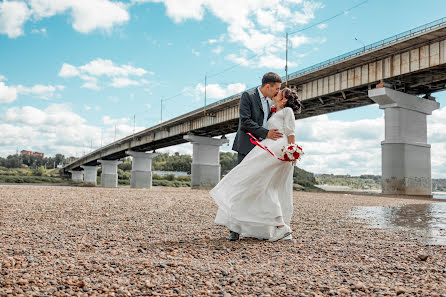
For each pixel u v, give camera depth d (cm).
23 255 326
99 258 320
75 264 297
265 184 446
